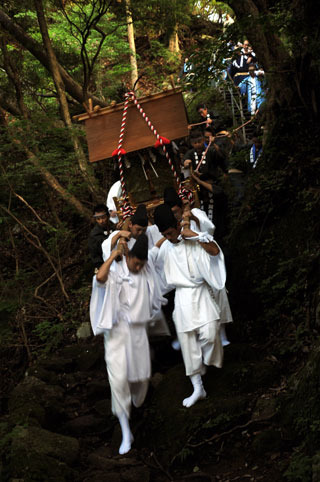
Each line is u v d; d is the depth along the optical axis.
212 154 6.32
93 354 5.93
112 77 12.15
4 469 4.14
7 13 9.59
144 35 15.30
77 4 9.68
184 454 4.08
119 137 5.43
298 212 5.54
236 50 5.84
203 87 6.07
